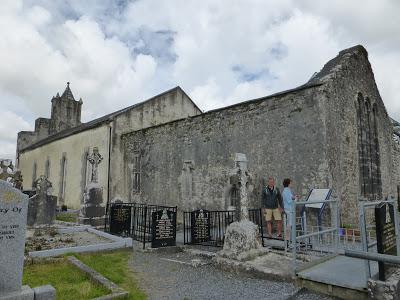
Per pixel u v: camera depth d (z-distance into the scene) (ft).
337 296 17.15
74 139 76.48
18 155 128.26
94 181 45.03
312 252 25.04
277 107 40.98
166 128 56.95
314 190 33.12
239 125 45.27
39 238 32.27
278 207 32.17
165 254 28.60
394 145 60.13
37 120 137.28
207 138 49.62
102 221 43.24
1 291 14.05
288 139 39.14
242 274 21.58
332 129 37.22
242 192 25.03
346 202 37.68
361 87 47.65
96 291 16.60
